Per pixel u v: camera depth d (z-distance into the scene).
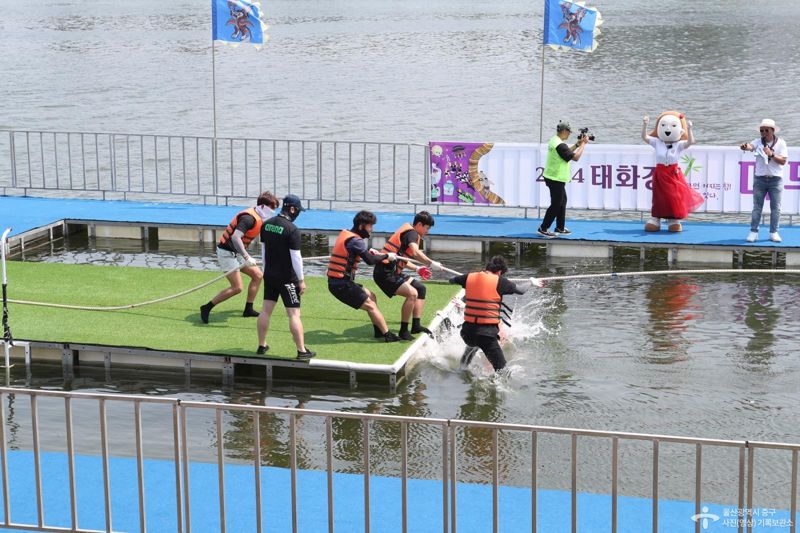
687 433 10.96
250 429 11.13
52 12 99.62
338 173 27.88
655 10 92.31
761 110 37.94
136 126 35.84
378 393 12.19
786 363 13.14
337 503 8.86
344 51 62.69
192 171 28.17
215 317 14.45
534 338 14.20
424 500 8.91
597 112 38.66
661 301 16.03
